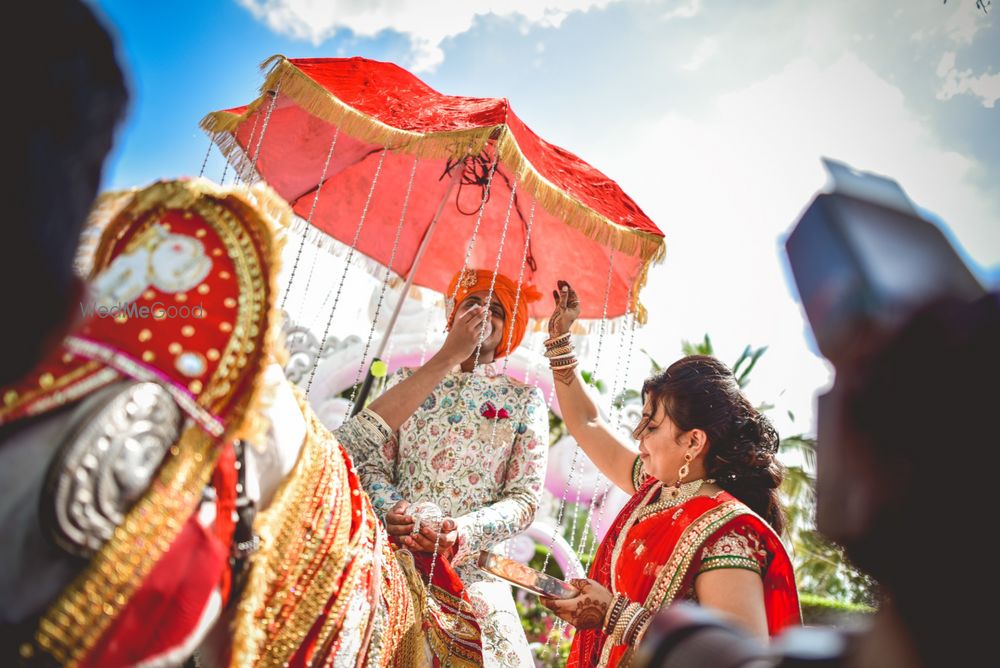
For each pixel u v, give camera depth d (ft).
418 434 9.07
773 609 6.83
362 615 4.31
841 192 1.73
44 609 2.68
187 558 2.92
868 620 2.07
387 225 12.25
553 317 9.67
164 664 2.82
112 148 2.61
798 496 20.76
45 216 2.30
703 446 7.66
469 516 7.97
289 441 3.79
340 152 11.34
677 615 2.53
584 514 22.26
